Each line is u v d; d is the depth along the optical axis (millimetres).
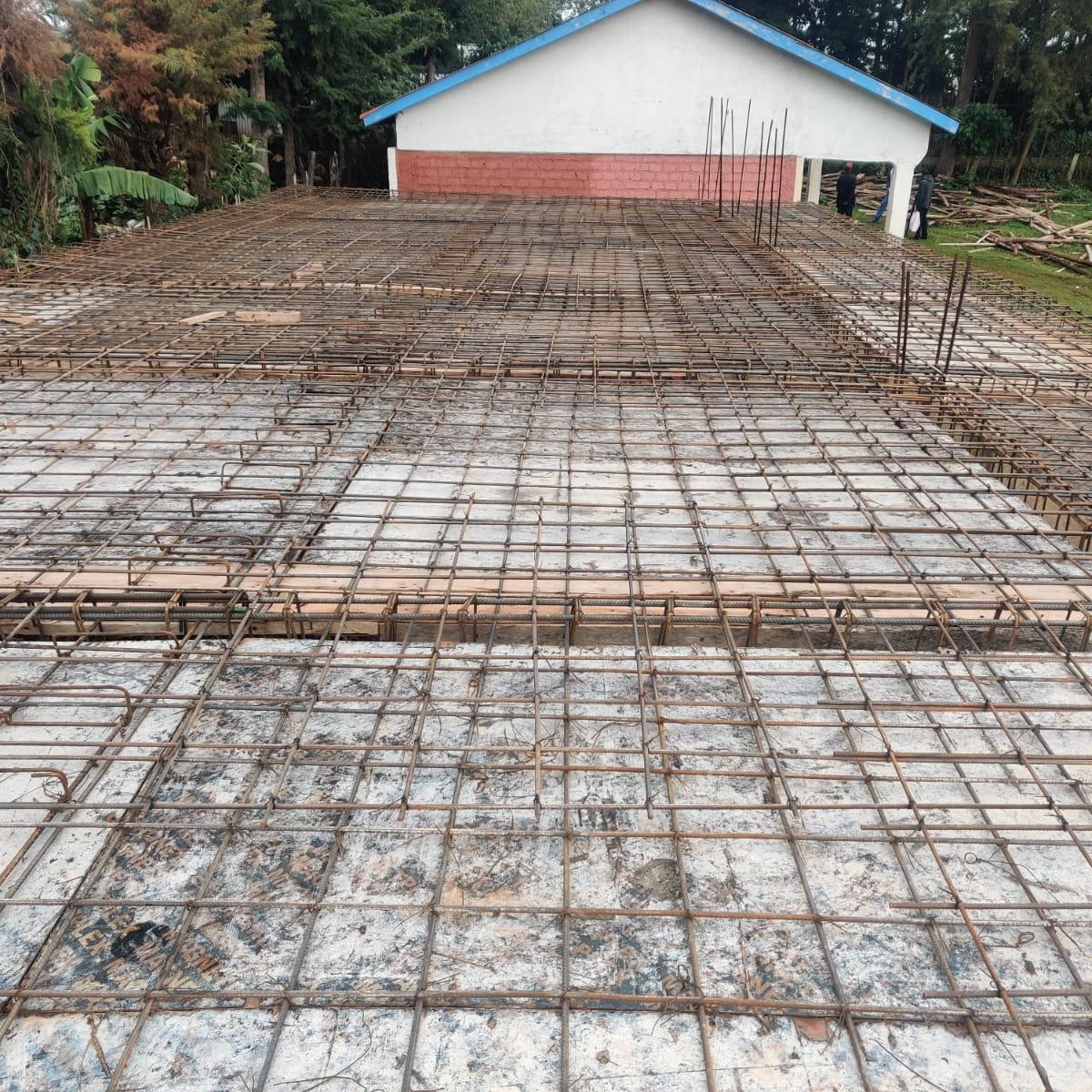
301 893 1850
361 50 19188
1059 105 22406
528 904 1838
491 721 2355
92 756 2096
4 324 5758
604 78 14312
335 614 2740
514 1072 1526
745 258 8539
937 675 2539
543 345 5473
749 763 2225
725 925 1794
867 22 28906
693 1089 1499
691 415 4520
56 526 3297
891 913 1826
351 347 5332
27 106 9469
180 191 11227
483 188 15164
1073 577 3004
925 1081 1518
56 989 1646
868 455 4031
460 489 3643
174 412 4426
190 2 12188
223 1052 1546
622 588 2938
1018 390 4922
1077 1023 1619
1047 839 1994
